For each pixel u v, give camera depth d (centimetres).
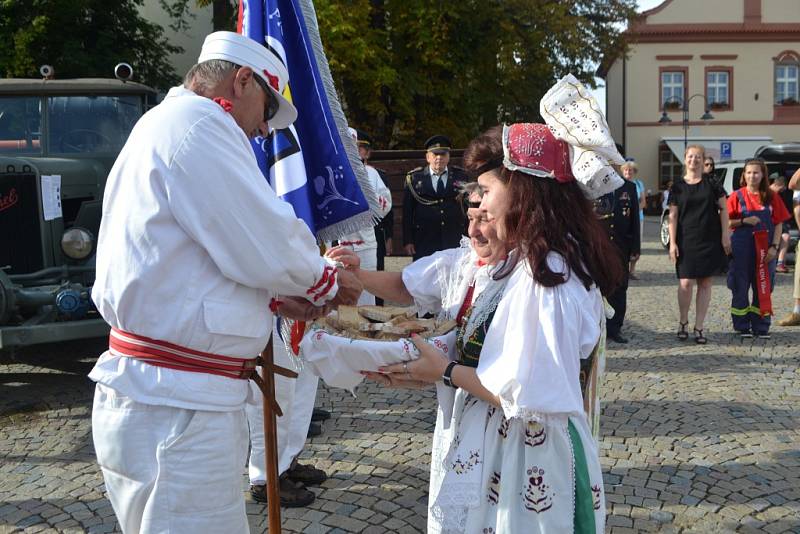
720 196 616
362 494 333
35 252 509
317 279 180
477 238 185
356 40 1277
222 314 168
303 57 250
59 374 547
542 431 164
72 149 603
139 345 169
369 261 522
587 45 1627
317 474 343
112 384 168
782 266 1055
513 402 159
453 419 181
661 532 298
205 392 169
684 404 459
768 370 540
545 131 172
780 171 1175
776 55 2866
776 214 659
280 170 247
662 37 2872
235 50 186
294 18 249
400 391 491
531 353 160
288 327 231
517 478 168
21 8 1338
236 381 177
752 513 312
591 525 166
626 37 1702
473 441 174
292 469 341
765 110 2883
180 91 183
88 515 315
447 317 197
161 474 167
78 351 614
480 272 183
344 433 412
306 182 248
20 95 597
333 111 252
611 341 638
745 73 2878
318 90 250
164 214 163
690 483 343
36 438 413
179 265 165
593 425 190
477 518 171
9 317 470
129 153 169
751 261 651
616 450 384
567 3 1584
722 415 438
